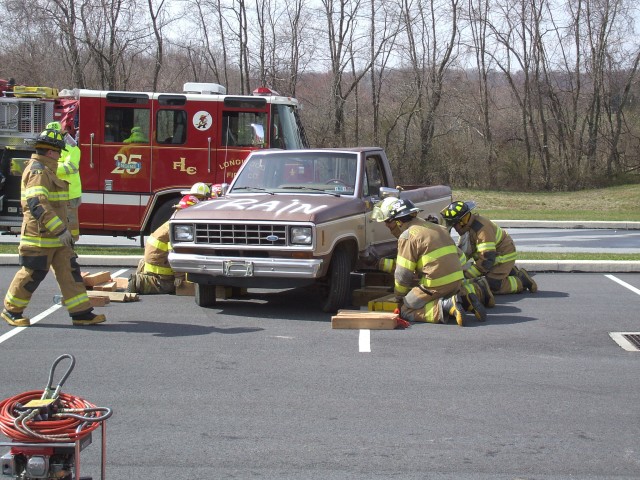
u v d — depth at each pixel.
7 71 41.69
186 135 16.05
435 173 43.53
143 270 11.67
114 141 16.05
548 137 45.06
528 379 7.40
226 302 11.02
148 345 8.56
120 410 6.51
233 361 7.96
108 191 16.11
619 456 5.62
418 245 9.62
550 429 6.13
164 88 43.06
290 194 10.84
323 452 5.67
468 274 10.87
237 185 11.30
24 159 16.34
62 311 10.28
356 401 6.76
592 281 12.95
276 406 6.62
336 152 11.27
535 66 44.06
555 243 18.83
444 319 9.59
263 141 15.63
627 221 23.94
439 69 43.09
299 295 11.62
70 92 16.91
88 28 39.31
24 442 3.84
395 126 43.97
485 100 44.19
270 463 5.48
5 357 8.02
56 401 4.05
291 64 42.59
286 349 8.43
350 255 10.55
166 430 6.08
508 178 44.03
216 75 42.31
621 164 45.91
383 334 9.12
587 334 9.19
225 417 6.37
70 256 9.35
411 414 6.44
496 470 5.38
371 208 11.00
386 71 43.72
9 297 9.34
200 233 9.91
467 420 6.31
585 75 45.72
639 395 6.95
